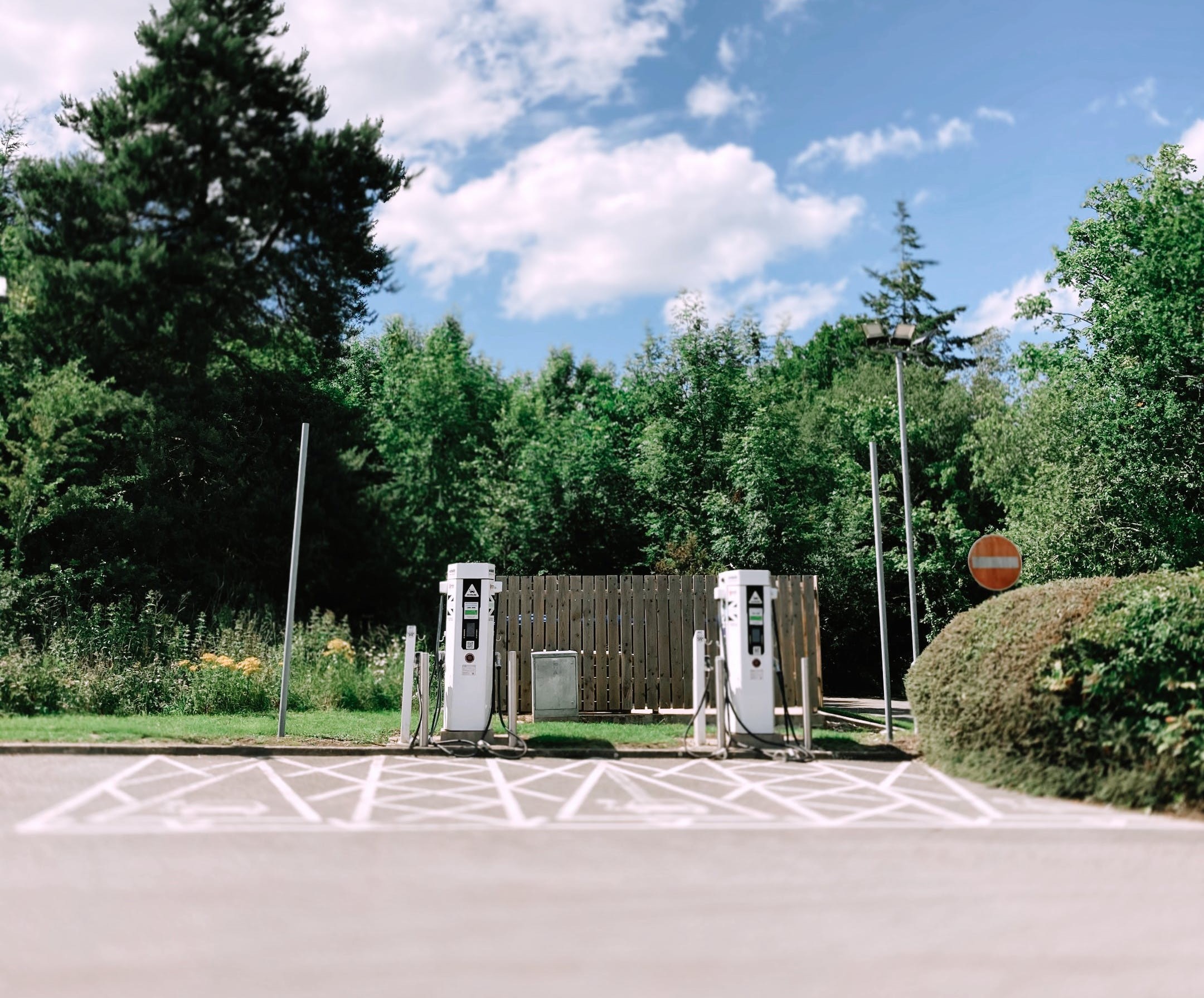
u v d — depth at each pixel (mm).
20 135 24516
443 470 30078
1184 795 8023
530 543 28234
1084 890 5637
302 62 24516
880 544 12344
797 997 3969
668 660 14523
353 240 23938
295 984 4023
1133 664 8953
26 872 5664
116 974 4086
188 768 9430
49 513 17641
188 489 23984
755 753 10984
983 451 29672
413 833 6965
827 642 29719
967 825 7543
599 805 8141
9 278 20750
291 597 11586
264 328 23828
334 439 26672
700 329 28719
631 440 30578
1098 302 25094
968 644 10508
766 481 24531
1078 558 23312
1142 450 22984
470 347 42344
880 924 4957
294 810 7664
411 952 4438
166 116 21781
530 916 5020
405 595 27562
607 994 3975
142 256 20406
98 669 13930
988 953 4527
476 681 11336
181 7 22516
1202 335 22688
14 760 9523
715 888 5605
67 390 18031
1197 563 21984
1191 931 4879
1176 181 23734
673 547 23766
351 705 15141
